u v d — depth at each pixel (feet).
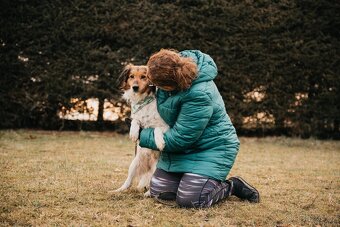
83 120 28.66
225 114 11.97
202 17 27.58
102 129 29.17
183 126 11.17
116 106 27.86
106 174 15.46
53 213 10.44
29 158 18.03
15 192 12.27
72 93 27.61
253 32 27.76
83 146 22.75
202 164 11.44
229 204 11.79
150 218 10.37
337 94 27.78
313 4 27.76
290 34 27.76
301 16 27.71
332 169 17.98
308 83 27.86
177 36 27.63
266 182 14.97
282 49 27.73
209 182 11.31
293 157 21.47
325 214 11.08
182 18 27.58
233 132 11.90
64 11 27.37
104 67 27.48
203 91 11.11
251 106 27.89
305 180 15.48
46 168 15.90
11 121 27.50
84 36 27.50
